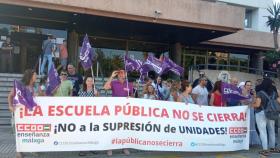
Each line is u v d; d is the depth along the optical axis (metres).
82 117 8.30
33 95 8.13
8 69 19.22
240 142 9.57
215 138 9.25
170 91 11.07
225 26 17.92
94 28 19.66
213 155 9.23
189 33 19.88
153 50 23.52
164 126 8.79
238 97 10.16
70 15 16.55
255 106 9.68
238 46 24.78
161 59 10.40
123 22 17.52
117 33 21.06
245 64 27.70
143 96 10.64
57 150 8.15
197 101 10.11
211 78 20.44
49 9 15.24
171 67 10.27
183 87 10.27
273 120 9.83
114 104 8.48
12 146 9.17
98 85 17.77
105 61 22.00
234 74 20.91
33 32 19.73
